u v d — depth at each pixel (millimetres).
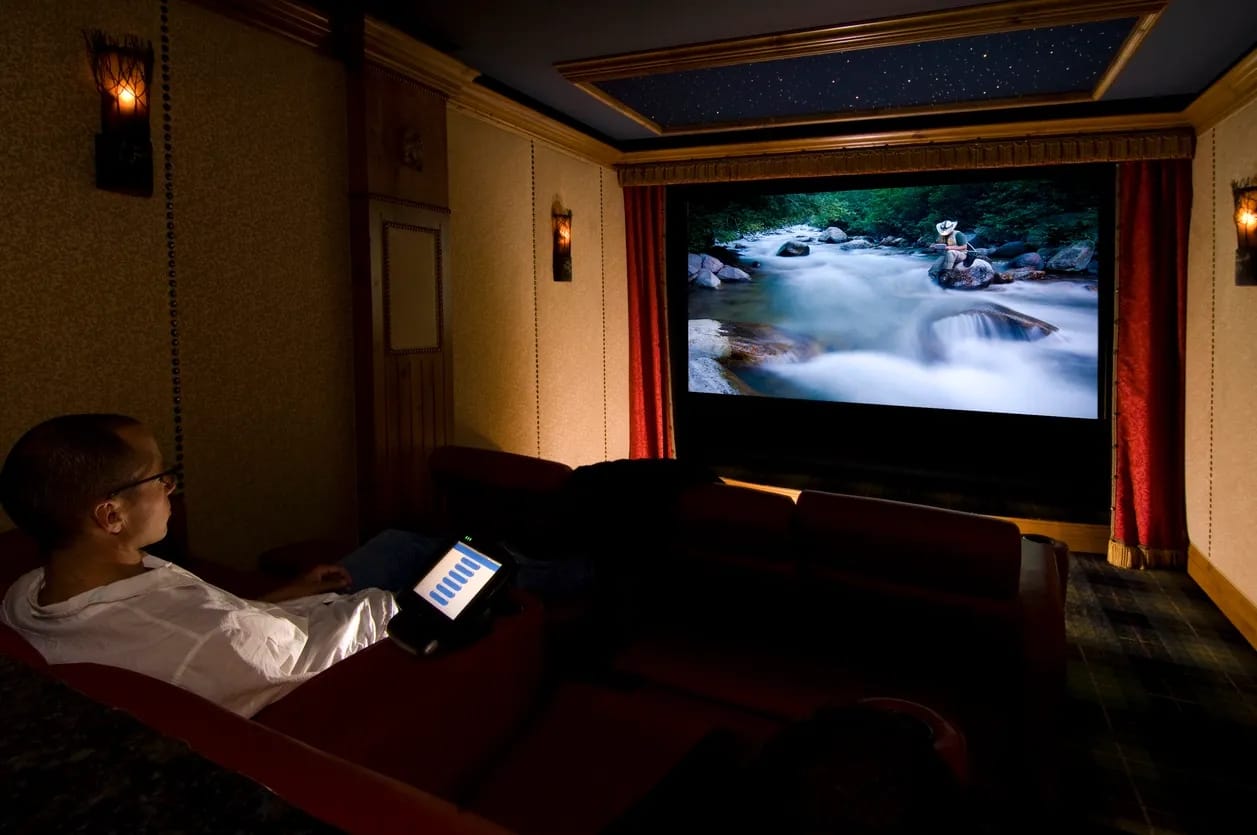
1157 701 2949
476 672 1552
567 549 2836
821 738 705
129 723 579
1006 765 1798
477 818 511
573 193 5328
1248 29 3326
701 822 940
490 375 4500
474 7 3256
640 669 2123
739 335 6070
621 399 6172
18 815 448
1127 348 4605
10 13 2191
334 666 1457
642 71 4008
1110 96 4344
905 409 5539
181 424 2736
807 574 2158
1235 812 2283
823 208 5664
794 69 4059
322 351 3320
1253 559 3465
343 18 3230
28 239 2258
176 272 2693
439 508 3516
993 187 5113
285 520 3180
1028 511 5023
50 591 1272
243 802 469
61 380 2359
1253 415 3480
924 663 2072
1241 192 3459
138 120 2426
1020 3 3188
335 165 3338
